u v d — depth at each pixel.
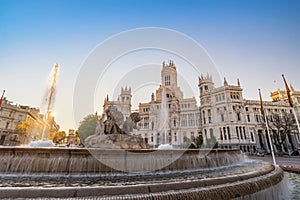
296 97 69.56
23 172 7.64
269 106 64.44
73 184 5.61
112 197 4.47
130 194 4.75
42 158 7.88
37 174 7.59
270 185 7.16
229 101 56.44
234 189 5.73
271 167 9.84
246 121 57.44
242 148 53.72
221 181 6.17
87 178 7.04
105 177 7.27
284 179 9.43
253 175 7.42
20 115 63.28
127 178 7.01
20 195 4.34
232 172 8.44
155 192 5.00
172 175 7.78
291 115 52.19
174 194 4.88
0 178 6.91
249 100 62.94
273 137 57.41
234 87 58.97
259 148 56.81
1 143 57.91
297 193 8.64
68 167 7.76
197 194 5.05
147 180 6.40
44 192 4.45
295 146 58.38
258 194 6.38
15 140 51.00
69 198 4.36
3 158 7.82
